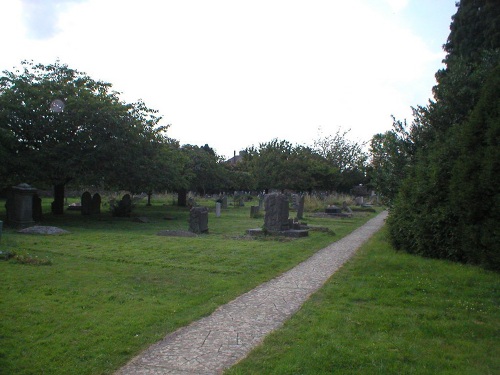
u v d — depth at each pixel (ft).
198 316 19.85
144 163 72.18
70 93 67.00
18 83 64.59
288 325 18.58
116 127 66.23
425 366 14.28
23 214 52.47
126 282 26.20
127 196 78.84
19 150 64.23
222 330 18.12
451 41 52.80
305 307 21.30
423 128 45.29
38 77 69.92
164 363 14.78
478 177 28.60
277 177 151.84
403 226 36.50
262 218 79.51
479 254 28.58
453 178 30.68
